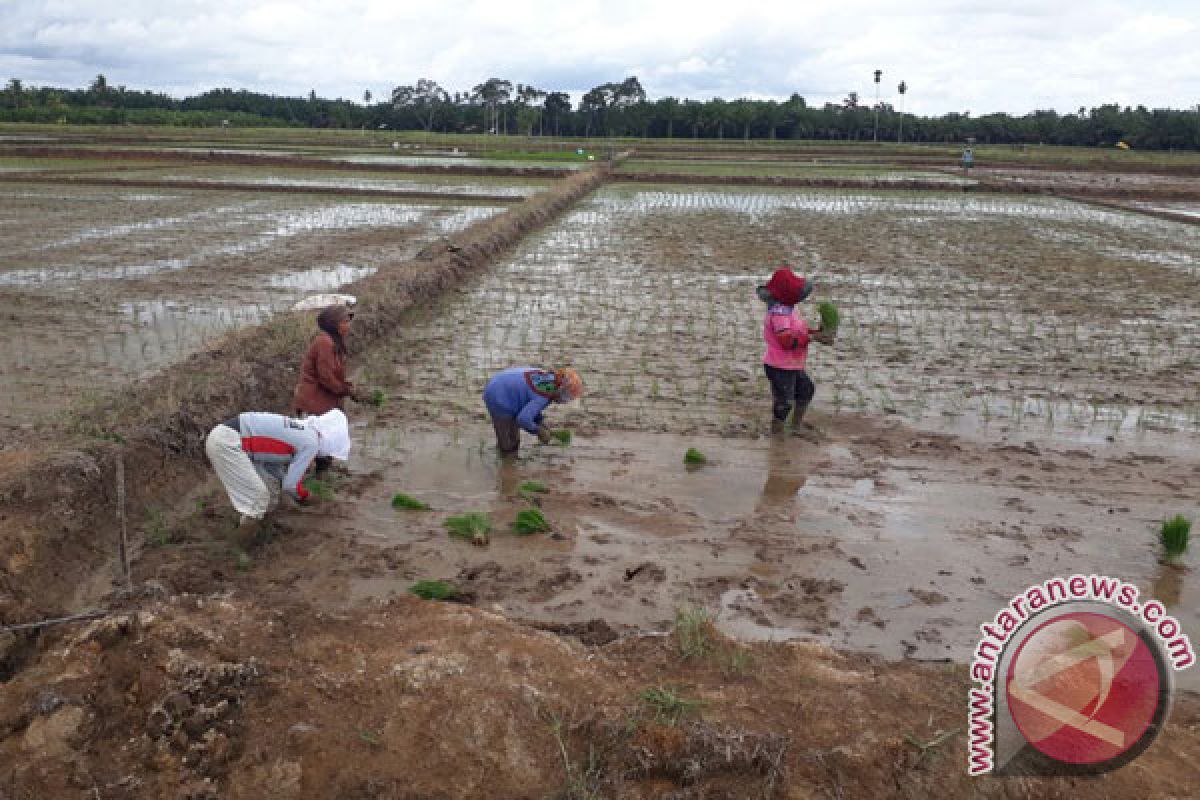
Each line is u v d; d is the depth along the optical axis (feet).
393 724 11.66
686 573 17.12
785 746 11.32
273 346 27.84
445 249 46.60
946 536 18.81
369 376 28.17
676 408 26.22
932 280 46.16
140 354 29.32
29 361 28.14
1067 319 37.70
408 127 298.35
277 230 58.65
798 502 20.31
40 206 67.00
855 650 14.80
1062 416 26.08
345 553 17.47
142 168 100.27
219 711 11.68
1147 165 149.59
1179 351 32.89
